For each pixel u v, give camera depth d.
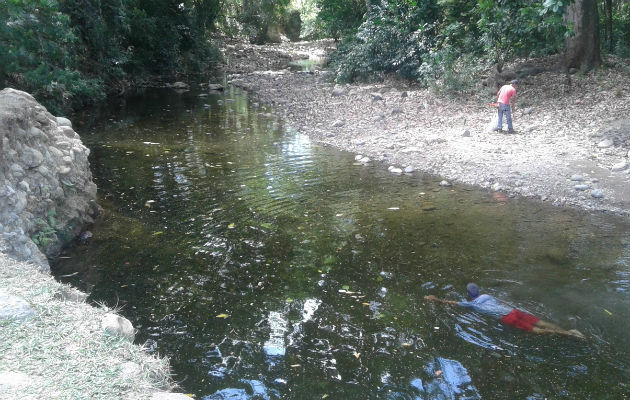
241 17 43.19
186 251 6.83
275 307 5.46
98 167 10.74
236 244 7.04
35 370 3.30
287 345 4.79
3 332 3.66
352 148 12.46
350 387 4.22
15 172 6.48
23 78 13.40
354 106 16.59
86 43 20.14
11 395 3.03
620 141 11.01
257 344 4.81
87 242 7.12
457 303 5.45
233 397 4.10
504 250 6.78
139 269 6.34
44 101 14.64
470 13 17.50
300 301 5.57
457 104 15.34
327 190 9.38
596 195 8.71
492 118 13.54
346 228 7.59
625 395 4.07
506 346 4.72
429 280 5.99
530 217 8.02
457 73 16.47
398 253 6.74
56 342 3.64
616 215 8.06
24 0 11.96
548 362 4.48
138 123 15.60
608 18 20.36
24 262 5.37
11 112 6.77
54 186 7.04
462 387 4.21
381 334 4.94
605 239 7.12
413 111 15.24
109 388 3.22
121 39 22.55
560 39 16.83
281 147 12.65
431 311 5.32
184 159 11.46
